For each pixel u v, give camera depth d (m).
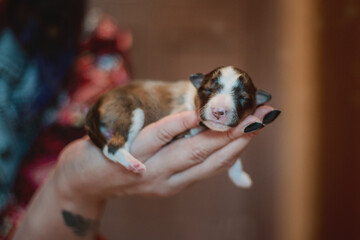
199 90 0.40
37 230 0.44
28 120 0.57
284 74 0.92
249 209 1.04
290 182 0.96
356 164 0.61
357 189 0.60
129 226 1.06
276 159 0.99
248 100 0.38
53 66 0.59
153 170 0.40
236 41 0.98
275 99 0.95
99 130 0.40
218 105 0.36
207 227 1.06
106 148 0.40
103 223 1.05
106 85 0.59
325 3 0.71
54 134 0.57
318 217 0.80
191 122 0.38
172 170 0.40
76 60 0.61
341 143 0.66
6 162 0.54
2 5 0.55
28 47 0.57
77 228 0.44
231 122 0.37
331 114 0.70
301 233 0.91
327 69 0.72
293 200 0.95
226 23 0.99
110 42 0.63
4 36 0.55
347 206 0.64
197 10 0.99
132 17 0.99
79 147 0.43
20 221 0.49
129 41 0.67
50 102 0.60
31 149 0.57
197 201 1.06
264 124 0.37
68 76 0.60
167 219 1.06
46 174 0.55
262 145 1.00
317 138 0.79
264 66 0.96
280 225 1.00
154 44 0.99
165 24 0.99
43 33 0.58
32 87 0.57
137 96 0.42
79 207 0.44
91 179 0.41
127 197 1.05
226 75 0.39
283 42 0.92
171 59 1.00
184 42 1.00
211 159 0.39
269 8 0.95
